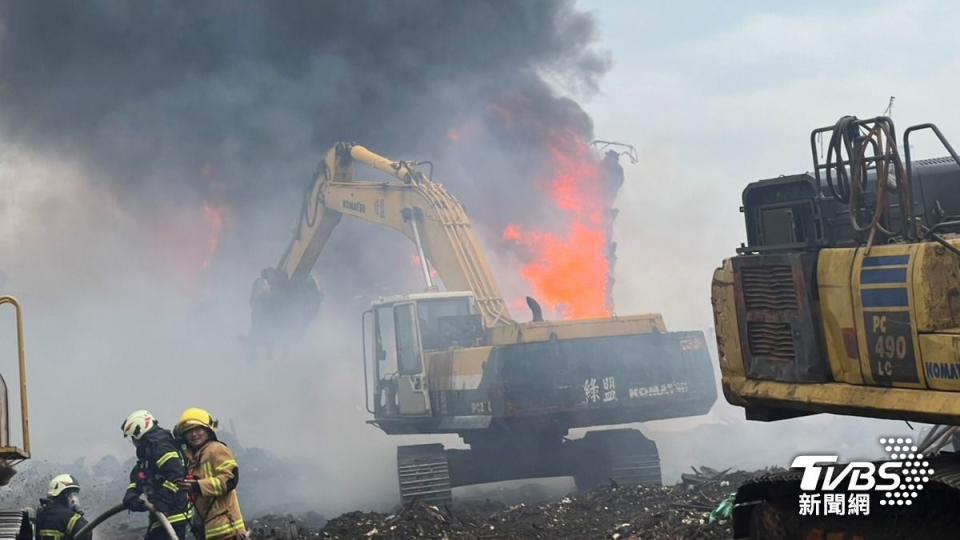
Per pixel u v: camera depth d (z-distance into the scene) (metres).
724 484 13.70
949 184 6.98
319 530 13.73
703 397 16.53
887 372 5.91
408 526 13.02
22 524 8.50
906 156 6.14
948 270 5.79
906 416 5.80
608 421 16.20
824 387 6.29
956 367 5.53
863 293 6.05
